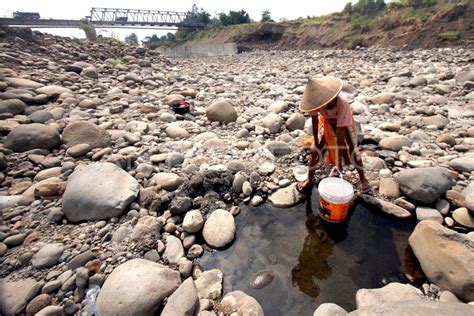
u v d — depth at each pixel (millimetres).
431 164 3414
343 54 16422
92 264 2309
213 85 8234
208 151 4043
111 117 5312
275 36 30359
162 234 2705
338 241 2664
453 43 14734
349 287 2242
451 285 1966
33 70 7133
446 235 2164
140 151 4039
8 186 3307
